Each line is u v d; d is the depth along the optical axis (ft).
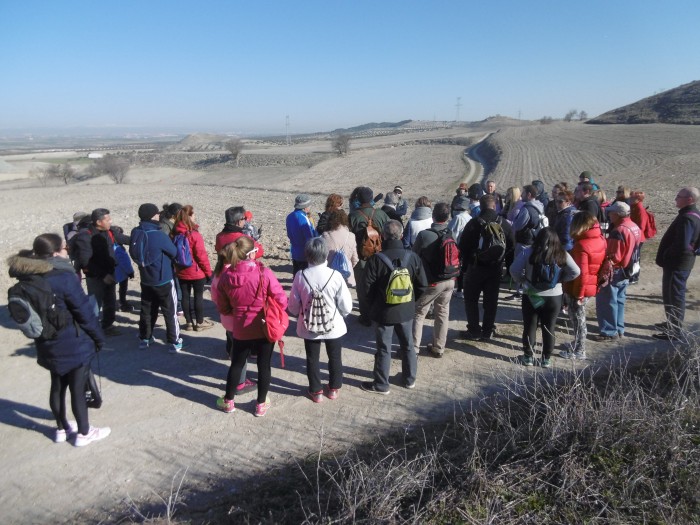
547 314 18.81
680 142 186.91
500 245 20.29
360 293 22.79
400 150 301.02
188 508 12.22
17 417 16.43
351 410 16.61
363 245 21.68
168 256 20.24
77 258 21.21
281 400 17.34
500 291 30.07
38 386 18.57
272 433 15.37
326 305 16.22
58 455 14.43
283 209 98.32
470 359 20.38
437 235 19.07
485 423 15.21
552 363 19.54
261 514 11.78
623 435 13.34
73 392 14.37
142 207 19.88
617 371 18.33
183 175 276.41
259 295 15.16
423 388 18.02
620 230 20.66
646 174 115.96
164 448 14.69
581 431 13.48
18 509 12.41
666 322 22.13
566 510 11.35
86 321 14.03
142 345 21.38
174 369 19.65
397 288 16.62
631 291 29.22
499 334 23.07
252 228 30.25
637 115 364.99
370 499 11.40
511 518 11.10
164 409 16.76
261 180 193.06
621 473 12.26
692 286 29.30
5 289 31.14
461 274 28.50
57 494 12.89
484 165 194.80
